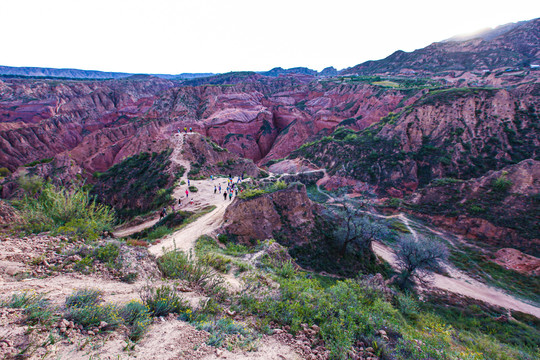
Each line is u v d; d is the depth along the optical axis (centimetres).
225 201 3556
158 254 1762
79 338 468
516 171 4344
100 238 1174
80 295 589
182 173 4841
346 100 13050
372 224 3025
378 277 1822
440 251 2669
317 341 649
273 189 2948
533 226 3628
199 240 2131
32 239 984
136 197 4706
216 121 11400
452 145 6303
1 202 1503
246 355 533
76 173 7975
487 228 3916
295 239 2652
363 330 732
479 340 1365
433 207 4731
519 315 2420
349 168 7050
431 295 2622
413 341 742
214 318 686
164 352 486
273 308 780
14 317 466
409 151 6712
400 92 10531
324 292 975
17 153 10488
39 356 401
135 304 611
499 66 15850
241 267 1433
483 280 3070
